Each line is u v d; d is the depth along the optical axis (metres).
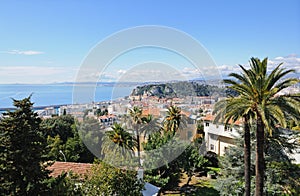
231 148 17.84
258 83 12.20
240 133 17.50
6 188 7.45
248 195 13.77
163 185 17.70
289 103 11.97
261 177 12.62
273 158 16.20
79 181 11.09
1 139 7.70
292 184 16.02
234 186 16.80
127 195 10.77
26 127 7.88
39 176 8.04
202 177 23.56
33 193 7.79
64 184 9.04
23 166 7.66
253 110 12.73
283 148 16.66
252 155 16.72
